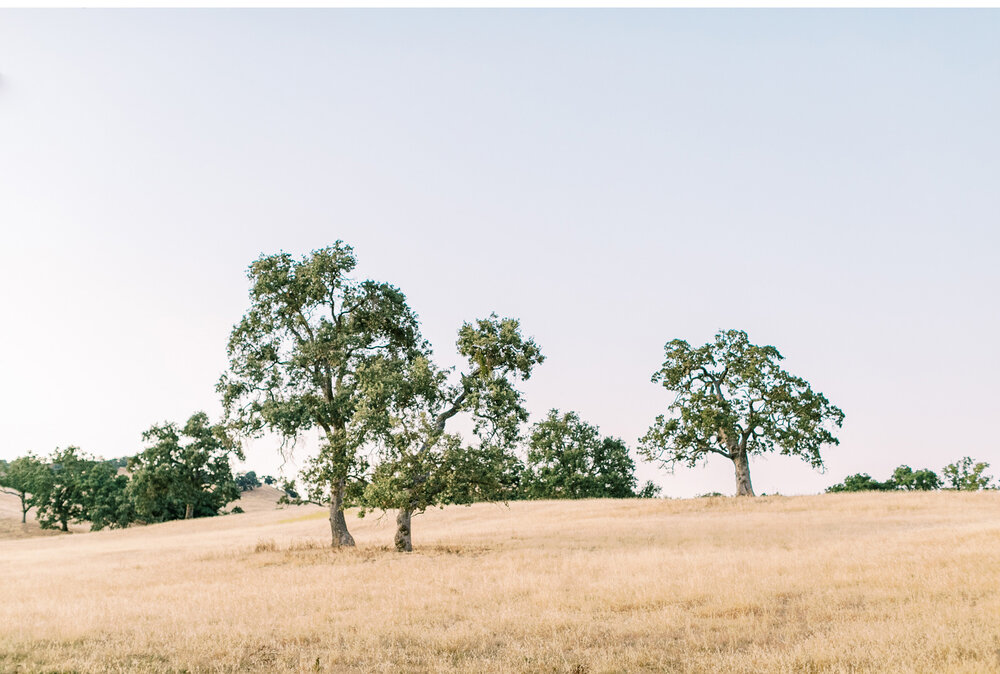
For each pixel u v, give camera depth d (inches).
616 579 703.1
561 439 3848.4
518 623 512.4
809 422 2246.6
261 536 2059.5
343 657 438.0
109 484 3996.1
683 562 816.3
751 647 411.5
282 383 1302.9
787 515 1704.0
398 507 1211.2
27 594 820.0
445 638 468.1
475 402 1252.5
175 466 3599.9
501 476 1258.6
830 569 681.6
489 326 1336.1
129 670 414.9
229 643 467.5
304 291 1316.4
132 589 832.9
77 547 2000.5
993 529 951.0
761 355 2315.5
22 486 4116.6
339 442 1222.9
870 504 1804.9
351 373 1312.7
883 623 438.6
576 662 403.2
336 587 746.2
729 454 2367.1
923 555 724.0
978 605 467.8
